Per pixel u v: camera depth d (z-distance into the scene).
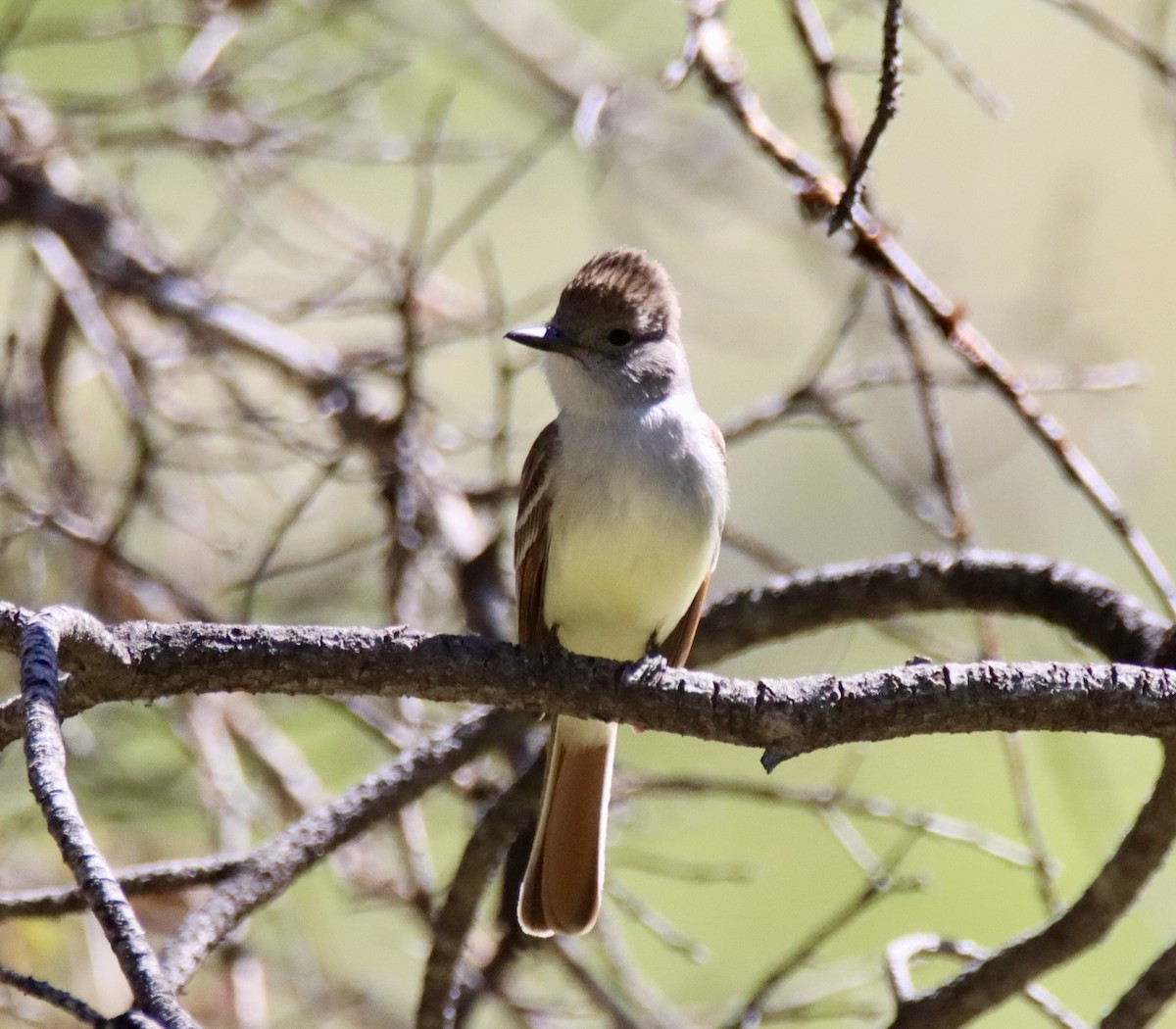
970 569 8.41
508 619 10.09
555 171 14.42
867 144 7.16
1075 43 14.92
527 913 8.82
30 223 11.38
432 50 13.23
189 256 11.95
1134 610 7.92
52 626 5.78
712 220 13.35
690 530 8.65
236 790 10.42
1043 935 7.68
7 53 11.46
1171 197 15.20
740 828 13.37
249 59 12.33
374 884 10.36
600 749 8.86
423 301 12.10
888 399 12.37
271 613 11.33
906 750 13.71
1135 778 13.40
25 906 7.11
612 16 13.84
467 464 13.84
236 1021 10.07
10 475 10.91
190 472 11.28
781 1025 11.56
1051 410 13.67
